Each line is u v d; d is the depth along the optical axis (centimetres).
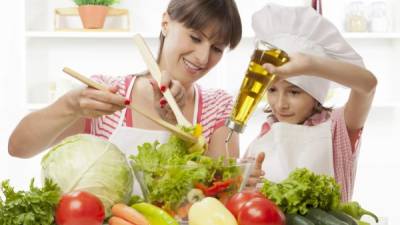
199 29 160
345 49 171
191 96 189
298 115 177
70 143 114
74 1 320
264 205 103
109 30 320
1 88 330
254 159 146
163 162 109
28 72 332
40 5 334
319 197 112
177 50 165
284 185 113
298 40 172
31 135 149
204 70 169
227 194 110
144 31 335
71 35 317
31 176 338
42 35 319
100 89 121
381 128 345
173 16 164
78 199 103
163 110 156
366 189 346
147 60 136
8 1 327
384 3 331
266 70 124
